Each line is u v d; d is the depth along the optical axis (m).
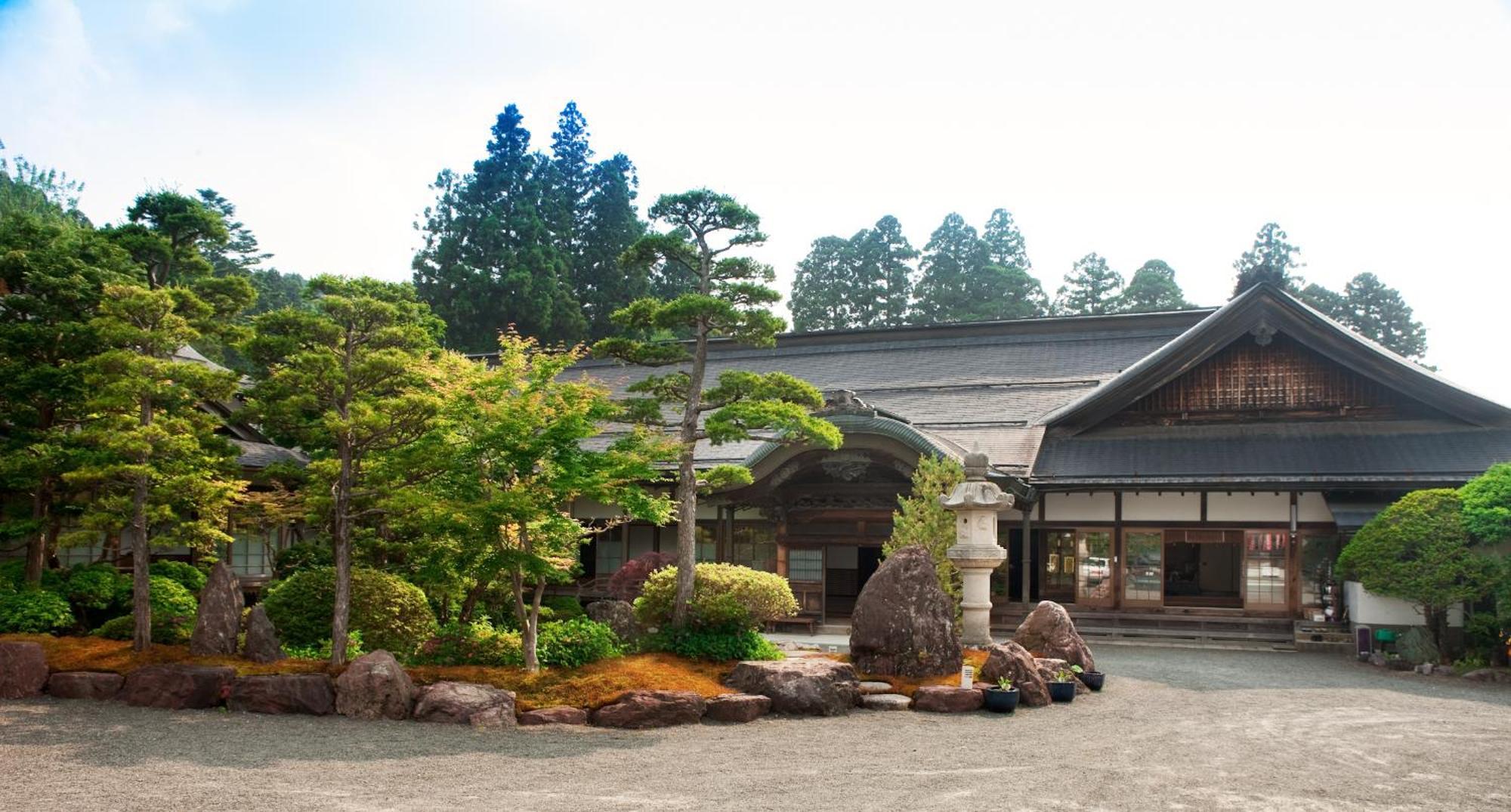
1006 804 9.98
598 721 13.84
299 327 15.52
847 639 24.72
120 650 15.65
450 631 17.38
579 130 61.06
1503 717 15.62
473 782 10.59
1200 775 11.32
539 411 14.95
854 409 25.16
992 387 34.16
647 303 17.55
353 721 13.53
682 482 17.50
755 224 17.75
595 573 31.08
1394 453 25.80
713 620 17.16
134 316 16.39
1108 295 70.81
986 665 16.47
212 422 17.41
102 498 17.67
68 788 10.11
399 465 14.96
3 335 17.91
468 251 53.47
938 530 19.98
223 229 23.17
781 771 11.34
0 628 16.38
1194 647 24.83
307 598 17.44
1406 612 23.09
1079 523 27.67
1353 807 10.05
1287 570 26.19
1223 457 26.83
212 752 11.70
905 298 69.69
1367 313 56.72
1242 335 28.16
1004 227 71.75
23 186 55.25
